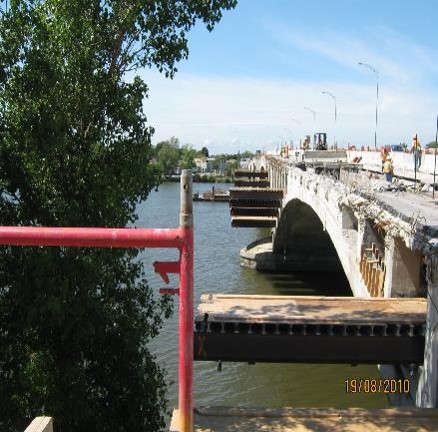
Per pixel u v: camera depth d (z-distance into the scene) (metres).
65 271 14.09
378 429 11.65
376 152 47.50
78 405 14.48
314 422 11.91
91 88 15.37
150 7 16.39
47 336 15.17
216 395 27.08
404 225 16.73
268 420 11.99
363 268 23.06
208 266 58.72
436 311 14.90
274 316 16.48
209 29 17.23
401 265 19.00
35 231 5.19
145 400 16.20
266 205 55.25
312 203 37.00
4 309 14.52
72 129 15.96
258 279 53.50
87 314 14.75
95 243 5.19
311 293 48.22
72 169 14.98
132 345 15.73
